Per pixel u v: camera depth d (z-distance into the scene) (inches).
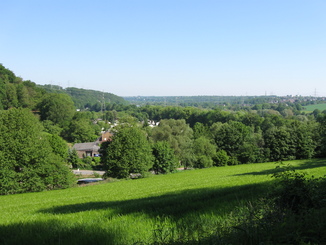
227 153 3287.4
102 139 4734.3
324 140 2849.4
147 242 269.7
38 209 793.6
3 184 1609.3
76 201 1000.2
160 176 2251.5
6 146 1674.5
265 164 2785.4
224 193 630.5
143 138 2300.7
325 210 272.4
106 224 374.6
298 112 7475.4
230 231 265.3
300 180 335.3
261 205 336.5
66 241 293.9
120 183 1835.6
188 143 2992.1
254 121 4968.0
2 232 364.8
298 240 212.1
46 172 1749.5
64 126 5241.1
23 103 5418.3
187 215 397.7
